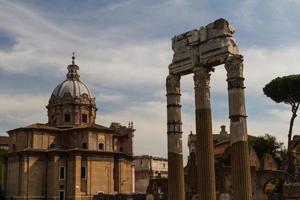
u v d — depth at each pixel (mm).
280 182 84188
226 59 31297
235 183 29875
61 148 105812
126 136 118750
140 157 176750
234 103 30500
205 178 31719
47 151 102250
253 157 91125
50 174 100875
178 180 34312
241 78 30734
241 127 30203
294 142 93812
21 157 100812
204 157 31969
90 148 104188
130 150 117625
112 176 104812
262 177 78062
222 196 75438
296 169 81312
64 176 100875
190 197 83062
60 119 112312
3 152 124438
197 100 32812
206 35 32750
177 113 35219
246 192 29547
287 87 81438
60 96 113875
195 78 33062
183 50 34531
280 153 105250
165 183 91625
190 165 86625
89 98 115812
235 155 30062
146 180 169625
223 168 80750
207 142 32125
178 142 34844
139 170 173125
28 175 99875
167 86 35625
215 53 32031
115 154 106750
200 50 33156
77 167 99562
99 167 103062
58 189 99438
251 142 105250
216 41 32062
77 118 112188
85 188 100188
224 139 118438
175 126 34938
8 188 103312
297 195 41688
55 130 107312
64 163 101625
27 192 98938
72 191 98562
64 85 115688
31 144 103812
